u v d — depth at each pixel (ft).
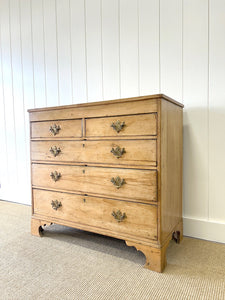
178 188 4.51
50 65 6.74
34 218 5.00
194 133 4.81
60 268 3.70
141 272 3.58
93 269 3.67
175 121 4.25
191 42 4.76
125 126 3.78
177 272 3.56
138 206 3.75
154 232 3.61
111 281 3.34
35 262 3.89
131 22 5.41
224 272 3.55
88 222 4.31
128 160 3.79
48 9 6.64
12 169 7.77
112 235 4.04
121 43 5.57
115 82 5.72
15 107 7.56
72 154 4.42
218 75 4.55
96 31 5.90
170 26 4.95
